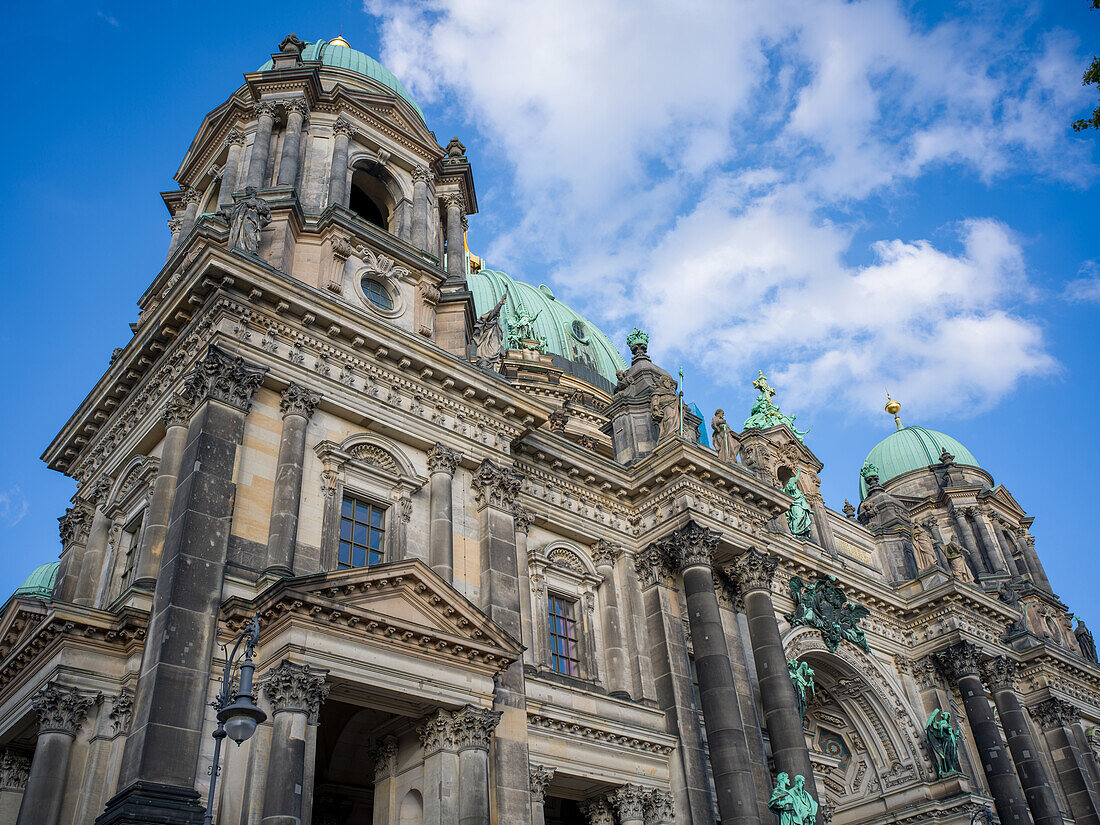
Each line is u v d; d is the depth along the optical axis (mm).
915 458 78688
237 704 18266
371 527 32281
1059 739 58625
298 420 30844
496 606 32781
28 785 24656
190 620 25391
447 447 34719
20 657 27578
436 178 45750
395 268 38938
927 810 48875
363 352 33781
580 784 34812
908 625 56094
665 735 36781
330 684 25641
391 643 27297
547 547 39344
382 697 27391
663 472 41906
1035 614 66688
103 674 26594
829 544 55938
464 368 35875
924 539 60844
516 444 38906
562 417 55875
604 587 40438
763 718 41062
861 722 52719
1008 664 56500
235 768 24500
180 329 32062
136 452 33219
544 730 33406
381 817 28781
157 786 22703
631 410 47000
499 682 31375
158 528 28531
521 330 71312
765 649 40000
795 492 55188
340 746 32750
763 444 56812
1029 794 52750
